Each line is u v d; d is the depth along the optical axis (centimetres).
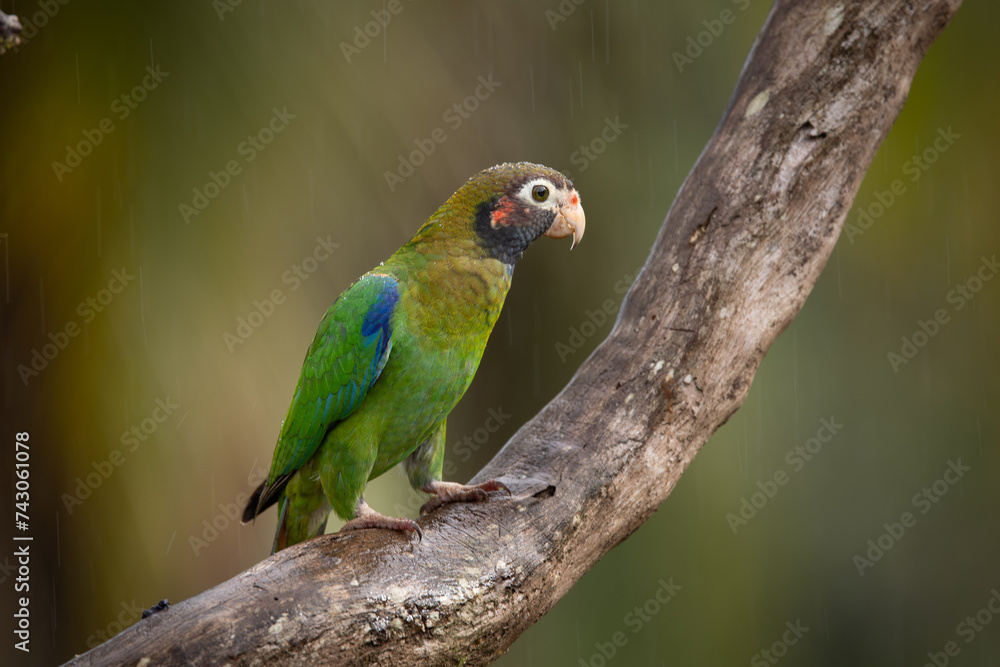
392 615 580
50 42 1156
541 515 675
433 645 596
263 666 541
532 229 805
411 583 596
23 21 1146
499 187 796
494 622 624
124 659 518
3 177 1148
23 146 1152
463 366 809
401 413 804
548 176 811
